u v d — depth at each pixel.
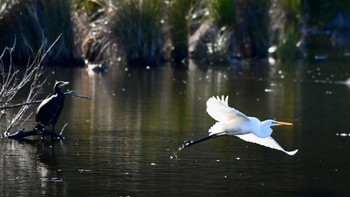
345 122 17.11
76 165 12.52
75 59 24.64
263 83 23.20
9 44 23.61
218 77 24.03
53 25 24.11
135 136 14.82
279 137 15.39
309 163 13.23
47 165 12.47
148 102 18.80
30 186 11.27
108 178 11.82
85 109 17.55
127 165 12.62
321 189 11.66
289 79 24.34
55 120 14.26
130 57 25.62
